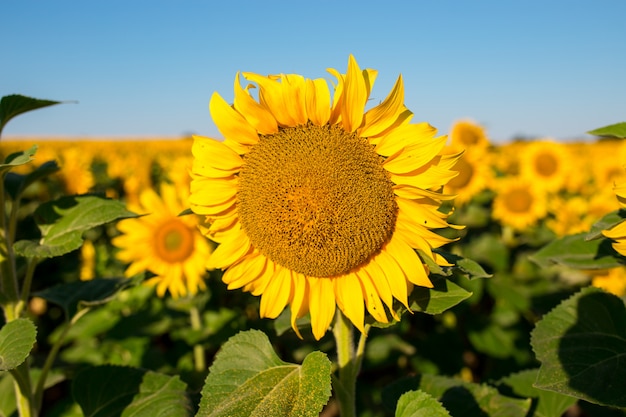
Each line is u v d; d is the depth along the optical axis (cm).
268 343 51
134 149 750
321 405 45
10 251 66
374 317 52
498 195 170
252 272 55
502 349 121
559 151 187
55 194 183
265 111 50
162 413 59
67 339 117
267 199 50
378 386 119
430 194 48
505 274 135
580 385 49
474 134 172
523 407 63
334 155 49
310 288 53
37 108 62
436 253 51
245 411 46
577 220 158
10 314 66
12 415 82
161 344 136
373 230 50
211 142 52
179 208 114
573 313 54
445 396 65
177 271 114
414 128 48
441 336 125
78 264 171
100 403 65
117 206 63
